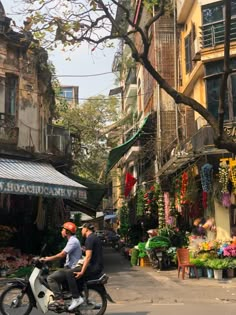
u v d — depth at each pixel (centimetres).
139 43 2705
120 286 1291
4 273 1469
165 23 2344
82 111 3272
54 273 821
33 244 1820
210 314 874
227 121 1523
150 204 2180
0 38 1736
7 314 817
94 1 869
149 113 2419
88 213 2448
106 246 4062
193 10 1817
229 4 757
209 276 1420
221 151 1389
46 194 1526
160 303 1030
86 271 823
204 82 1647
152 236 1902
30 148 1773
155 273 1605
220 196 1521
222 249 1414
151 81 2495
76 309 811
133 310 934
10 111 1773
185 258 1447
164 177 1956
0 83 1738
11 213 1766
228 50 765
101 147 3228
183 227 1914
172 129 2198
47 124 1984
